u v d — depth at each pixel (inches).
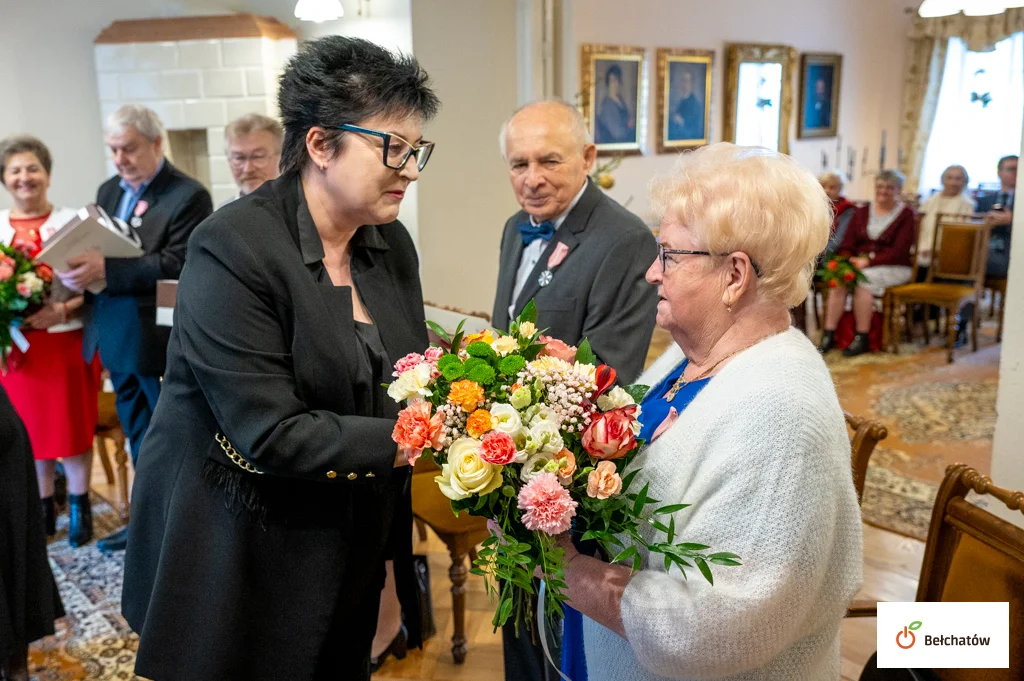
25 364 122.7
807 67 377.4
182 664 59.0
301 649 59.9
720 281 47.8
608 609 47.8
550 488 43.5
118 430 134.3
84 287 118.2
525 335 54.3
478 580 122.2
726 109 341.4
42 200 136.9
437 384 49.6
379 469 56.0
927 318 272.2
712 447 45.3
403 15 172.2
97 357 148.1
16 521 85.7
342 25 176.9
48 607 91.0
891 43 428.8
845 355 255.9
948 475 65.8
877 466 166.2
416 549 131.3
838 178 262.2
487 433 45.6
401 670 101.3
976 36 407.5
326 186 57.8
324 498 59.8
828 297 260.7
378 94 54.6
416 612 72.0
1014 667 59.0
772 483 42.6
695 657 43.3
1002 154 411.8
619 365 81.5
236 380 54.0
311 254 58.1
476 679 99.3
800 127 382.0
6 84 176.4
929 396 211.0
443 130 184.1
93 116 182.1
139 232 123.5
